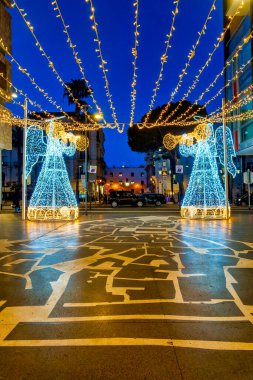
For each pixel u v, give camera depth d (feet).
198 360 11.11
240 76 113.80
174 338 12.73
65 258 28.07
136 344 12.25
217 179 69.15
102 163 258.16
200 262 26.23
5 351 11.81
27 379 10.14
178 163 169.78
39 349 11.93
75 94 155.43
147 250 31.48
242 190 138.00
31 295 18.29
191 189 69.77
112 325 14.01
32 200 66.49
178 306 16.31
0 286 20.12
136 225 54.60
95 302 17.02
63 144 67.67
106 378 10.15
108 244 35.09
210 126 68.59
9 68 80.48
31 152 69.15
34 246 34.14
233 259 27.32
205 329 13.55
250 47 104.47
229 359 11.18
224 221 61.46
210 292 18.58
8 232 45.80
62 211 65.46
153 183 274.57
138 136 161.68
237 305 16.44
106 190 353.51
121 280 21.17
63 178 67.26
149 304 16.63
